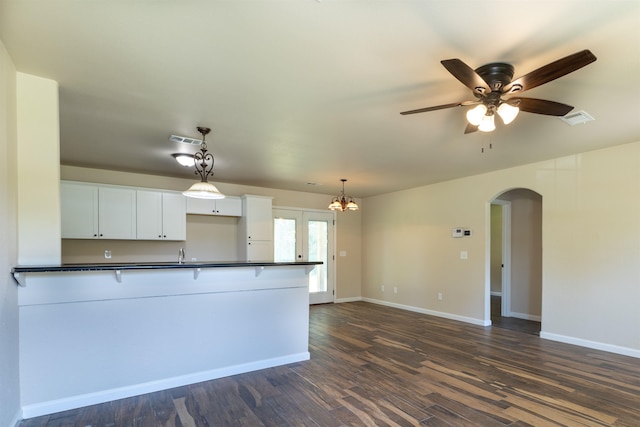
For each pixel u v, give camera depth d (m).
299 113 2.96
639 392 2.89
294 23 1.75
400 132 3.42
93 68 2.22
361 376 3.25
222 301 3.29
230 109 2.88
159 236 5.24
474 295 5.48
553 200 4.45
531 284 5.82
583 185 4.17
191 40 1.91
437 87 2.47
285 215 6.95
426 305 6.28
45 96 2.38
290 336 3.66
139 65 2.18
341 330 5.00
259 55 2.06
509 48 1.95
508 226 6.15
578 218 4.21
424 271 6.35
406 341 4.43
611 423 2.40
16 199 2.29
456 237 5.79
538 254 5.74
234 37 1.88
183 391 2.92
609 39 1.84
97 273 2.71
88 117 3.06
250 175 5.55
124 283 2.82
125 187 5.01
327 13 1.67
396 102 2.72
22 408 2.42
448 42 1.90
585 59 1.69
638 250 3.74
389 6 1.61
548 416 2.49
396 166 4.89
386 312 6.37
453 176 5.59
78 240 4.98
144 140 3.72
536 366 3.49
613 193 3.92
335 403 2.69
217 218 6.18
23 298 2.44
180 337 3.06
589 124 3.16
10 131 2.14
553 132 3.39
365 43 1.92
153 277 2.95
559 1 1.56
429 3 1.59
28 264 2.36
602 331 3.98
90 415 2.49
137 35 1.86
